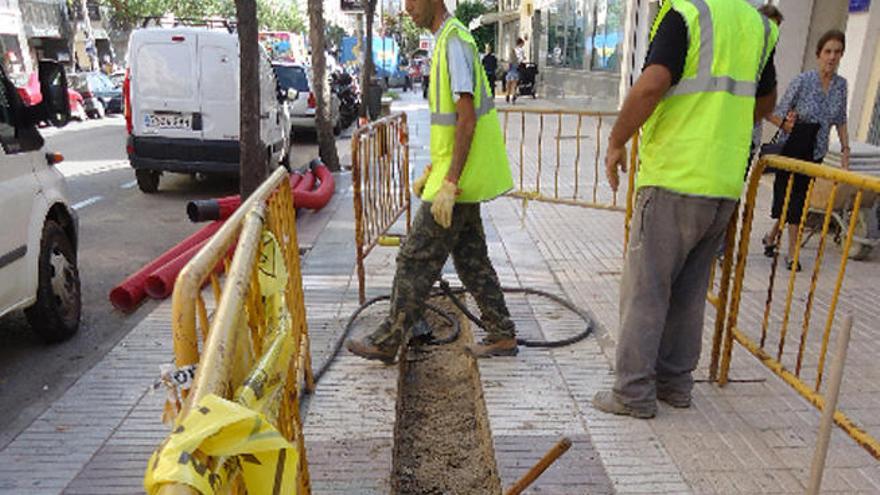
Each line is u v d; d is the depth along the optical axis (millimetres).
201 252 1618
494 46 45875
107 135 17422
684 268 3217
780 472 2869
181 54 8867
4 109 4102
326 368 3859
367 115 17203
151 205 8914
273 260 2105
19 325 4836
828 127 5363
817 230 5992
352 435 3191
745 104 2842
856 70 8297
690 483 2793
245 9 6371
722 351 3949
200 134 8977
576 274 5508
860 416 3336
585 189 8867
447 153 3408
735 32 2773
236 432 982
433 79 3367
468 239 3811
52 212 4586
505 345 3961
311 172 9719
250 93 6488
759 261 5781
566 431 3174
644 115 2752
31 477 2973
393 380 3732
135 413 3516
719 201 2898
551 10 24094
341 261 5914
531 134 15312
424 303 3676
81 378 3896
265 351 1564
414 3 3316
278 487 1066
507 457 2963
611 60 17234
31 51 36562
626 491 2740
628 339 3195
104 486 2906
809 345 4152
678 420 3268
